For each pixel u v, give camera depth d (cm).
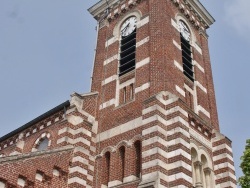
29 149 2912
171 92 2625
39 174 2206
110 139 2648
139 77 2788
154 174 2177
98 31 3519
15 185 2039
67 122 2617
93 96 2927
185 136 2352
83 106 2792
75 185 2352
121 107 2748
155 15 3048
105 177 2523
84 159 2506
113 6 3544
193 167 2516
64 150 2436
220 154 2678
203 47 3462
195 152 2555
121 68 3036
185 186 2150
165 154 2283
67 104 2780
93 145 2681
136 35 3102
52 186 2256
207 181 2553
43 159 2262
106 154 2614
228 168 2597
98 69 3178
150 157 2255
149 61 2798
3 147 3262
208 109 3038
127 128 2594
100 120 2811
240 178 2350
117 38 3281
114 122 2711
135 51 3000
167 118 2436
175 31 3120
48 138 2797
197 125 2686
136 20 3231
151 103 2469
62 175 2356
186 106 2539
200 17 3653
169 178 2203
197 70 3175
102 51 3297
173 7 3281
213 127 2916
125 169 2416
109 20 3497
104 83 3038
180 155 2238
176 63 2881
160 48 2795
